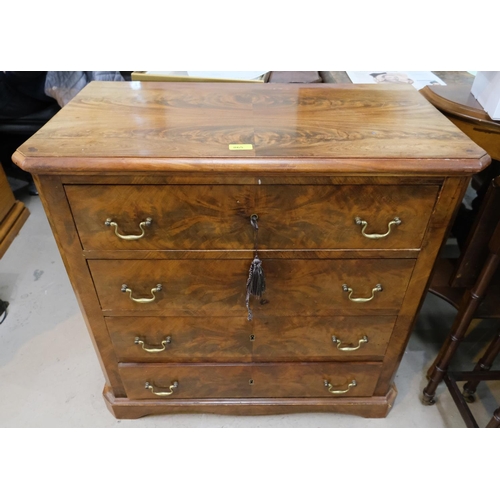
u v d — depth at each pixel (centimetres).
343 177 79
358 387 118
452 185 80
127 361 112
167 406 122
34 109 203
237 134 85
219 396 121
